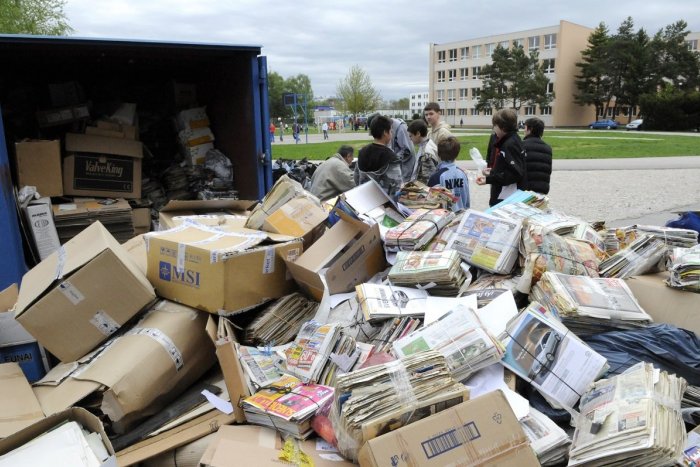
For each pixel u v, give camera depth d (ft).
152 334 9.05
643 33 193.67
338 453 7.07
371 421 6.30
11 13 61.16
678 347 8.53
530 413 7.59
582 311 8.93
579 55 215.51
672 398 7.00
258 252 9.80
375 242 11.18
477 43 247.09
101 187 16.92
